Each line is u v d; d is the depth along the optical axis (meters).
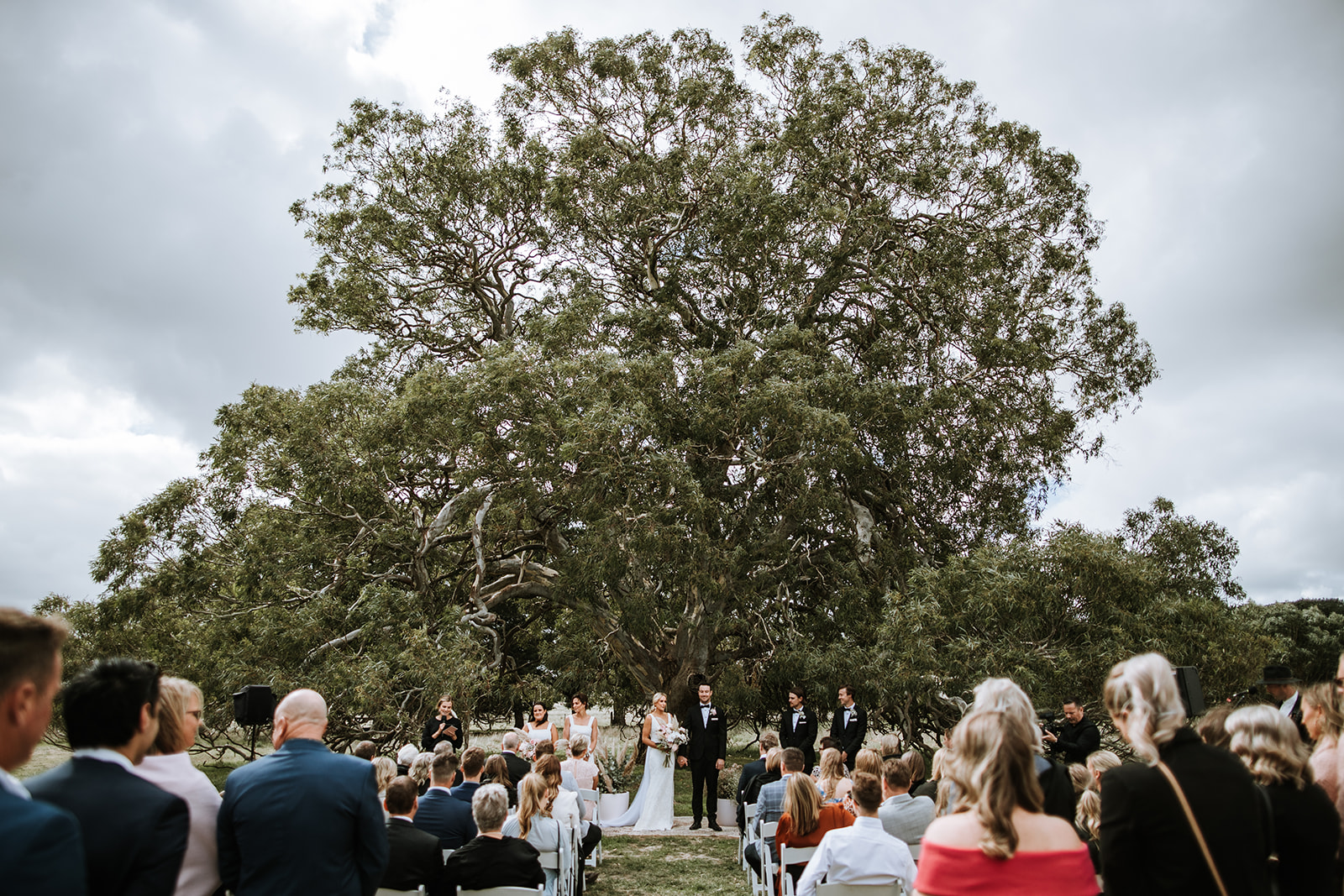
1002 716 2.86
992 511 22.05
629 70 23.98
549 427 17.00
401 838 5.68
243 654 15.95
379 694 14.86
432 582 19.64
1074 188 22.97
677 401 19.05
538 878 5.92
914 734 18.22
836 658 17.00
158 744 3.82
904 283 22.42
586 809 9.88
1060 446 21.61
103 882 2.95
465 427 17.27
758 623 20.30
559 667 21.36
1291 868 3.53
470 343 24.77
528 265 24.70
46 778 3.10
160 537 18.75
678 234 23.81
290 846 3.70
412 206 22.59
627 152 24.56
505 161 22.86
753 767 9.98
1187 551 18.92
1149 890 2.99
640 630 18.16
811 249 20.94
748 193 20.61
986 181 22.75
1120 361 22.69
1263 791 3.27
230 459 19.08
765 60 23.94
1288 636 34.09
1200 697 7.08
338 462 17.56
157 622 18.06
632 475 16.91
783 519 20.30
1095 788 6.28
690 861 10.52
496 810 5.89
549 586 20.47
